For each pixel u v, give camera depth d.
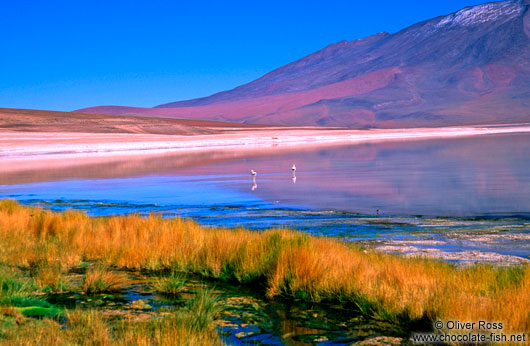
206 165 43.34
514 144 67.81
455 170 35.12
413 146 68.38
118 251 11.47
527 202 21.44
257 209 20.72
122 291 8.85
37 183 31.66
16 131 108.94
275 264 9.34
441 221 17.36
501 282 8.27
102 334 6.24
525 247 13.00
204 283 9.57
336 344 6.56
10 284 8.36
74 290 8.80
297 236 10.64
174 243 11.64
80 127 125.12
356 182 29.80
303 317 7.60
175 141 83.31
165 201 23.55
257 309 7.97
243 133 132.62
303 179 31.97
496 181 28.62
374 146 71.31
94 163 46.00
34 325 6.61
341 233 15.21
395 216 18.61
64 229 13.85
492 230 15.52
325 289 8.45
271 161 46.84
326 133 131.88
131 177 34.44
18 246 11.65
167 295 8.63
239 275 9.64
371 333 6.95
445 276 8.70
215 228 13.92
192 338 6.12
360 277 8.53
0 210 17.11
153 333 6.46
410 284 8.12
